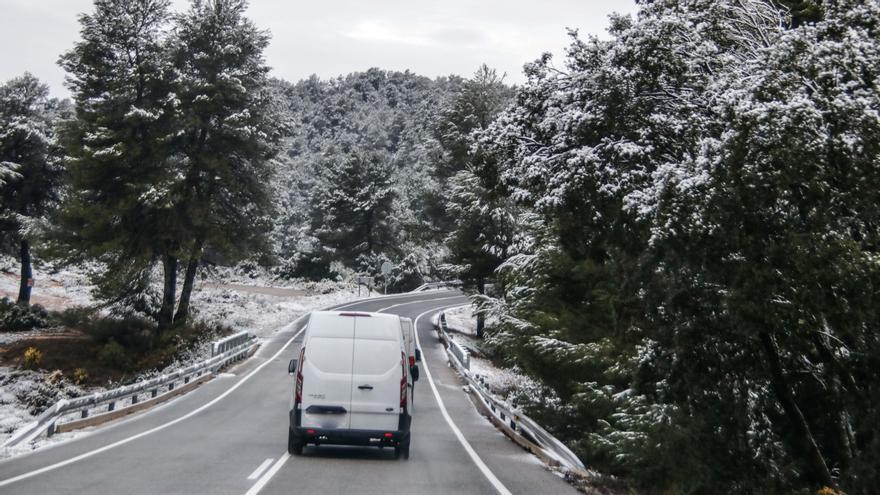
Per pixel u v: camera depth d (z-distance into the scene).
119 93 37.00
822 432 13.48
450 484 10.30
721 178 9.34
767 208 9.65
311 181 113.75
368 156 86.38
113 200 37.69
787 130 8.66
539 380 25.81
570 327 22.61
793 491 11.23
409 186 100.88
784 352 11.57
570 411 22.33
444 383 28.80
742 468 11.67
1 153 46.94
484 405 22.17
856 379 10.77
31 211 48.91
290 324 48.59
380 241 86.12
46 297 54.97
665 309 11.15
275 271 87.19
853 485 10.57
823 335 11.10
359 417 12.04
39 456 11.72
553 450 13.79
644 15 13.32
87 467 10.55
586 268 19.34
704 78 11.75
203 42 39.66
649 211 10.34
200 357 35.25
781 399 11.79
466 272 43.62
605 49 12.90
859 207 9.39
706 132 10.88
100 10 37.75
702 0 12.70
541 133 13.57
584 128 12.21
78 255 39.03
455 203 42.91
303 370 12.14
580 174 11.50
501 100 49.91
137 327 41.03
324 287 73.38
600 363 20.22
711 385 11.11
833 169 8.94
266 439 14.69
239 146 39.66
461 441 16.19
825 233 9.51
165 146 38.03
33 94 49.91
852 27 9.80
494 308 32.47
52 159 48.00
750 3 12.88
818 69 9.09
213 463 11.18
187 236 39.06
